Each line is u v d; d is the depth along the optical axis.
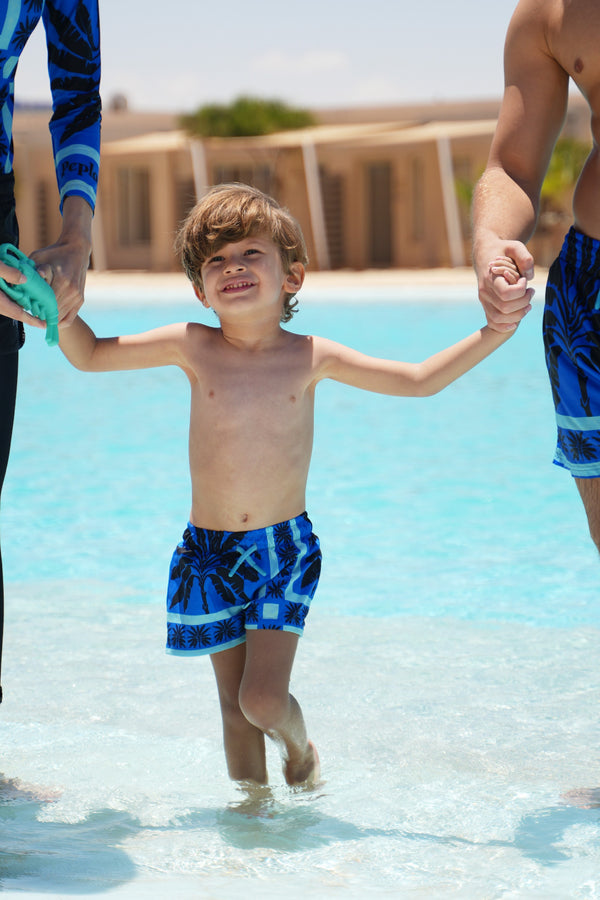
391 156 33.56
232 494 3.14
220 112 35.78
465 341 3.05
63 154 3.07
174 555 3.21
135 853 2.50
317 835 2.63
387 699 3.71
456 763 3.15
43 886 2.25
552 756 3.19
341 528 6.50
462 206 32.41
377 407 11.40
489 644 4.33
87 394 12.54
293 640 3.04
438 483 7.74
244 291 3.12
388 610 4.86
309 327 17.97
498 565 5.64
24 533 6.43
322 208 34.69
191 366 3.23
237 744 3.07
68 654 4.21
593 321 3.05
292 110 36.41
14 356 2.89
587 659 4.12
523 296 2.85
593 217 3.07
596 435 3.06
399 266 34.19
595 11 3.01
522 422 10.27
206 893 2.22
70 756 3.22
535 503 7.11
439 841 2.59
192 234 3.21
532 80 3.23
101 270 36.12
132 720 3.53
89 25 3.08
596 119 3.09
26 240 36.22
